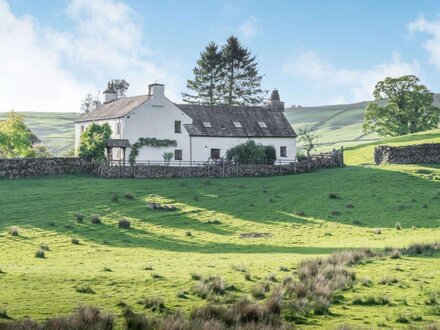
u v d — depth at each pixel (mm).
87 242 45469
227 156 90625
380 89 138500
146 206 61250
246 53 144750
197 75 145125
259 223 57281
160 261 37312
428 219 59469
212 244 47594
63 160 78500
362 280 29812
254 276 31141
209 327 19828
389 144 114625
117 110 93000
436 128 137750
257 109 102250
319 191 72125
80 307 21641
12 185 69000
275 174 85438
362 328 20766
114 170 77938
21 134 92562
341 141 198125
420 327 21578
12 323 19375
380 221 58875
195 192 69875
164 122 89812
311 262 34406
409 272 32531
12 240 44438
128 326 20375
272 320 21844
